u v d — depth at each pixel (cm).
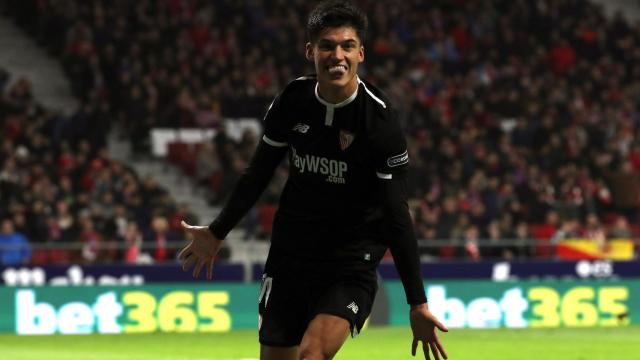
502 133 5828
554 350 3222
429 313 1303
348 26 1259
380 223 1373
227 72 5988
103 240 4575
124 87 5709
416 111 5984
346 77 1261
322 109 1303
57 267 4203
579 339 3659
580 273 4591
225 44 6122
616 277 4609
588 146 5875
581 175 5562
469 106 6062
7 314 4094
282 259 1373
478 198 5131
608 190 5494
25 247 4203
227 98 5800
